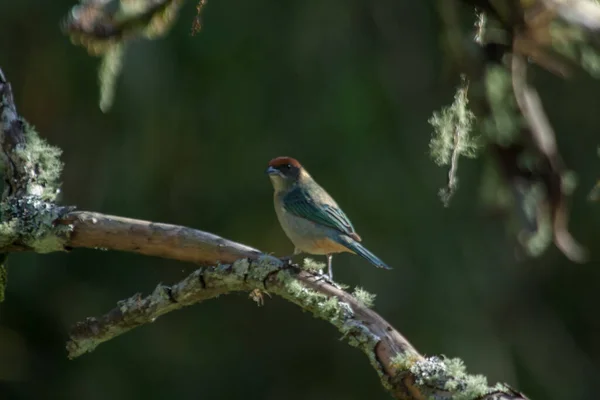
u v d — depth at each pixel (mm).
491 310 14461
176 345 14578
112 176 13430
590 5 6285
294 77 13562
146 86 12898
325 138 13508
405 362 5082
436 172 13828
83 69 13562
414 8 14148
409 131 13844
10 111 6523
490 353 13578
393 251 13664
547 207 6949
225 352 14773
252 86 13508
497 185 8242
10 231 6059
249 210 13781
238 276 5750
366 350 5297
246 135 13562
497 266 14312
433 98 13969
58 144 13648
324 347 14852
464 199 13867
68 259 14523
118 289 14586
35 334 14672
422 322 13578
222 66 13383
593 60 6535
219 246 5895
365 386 14625
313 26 13508
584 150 14781
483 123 7000
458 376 4961
